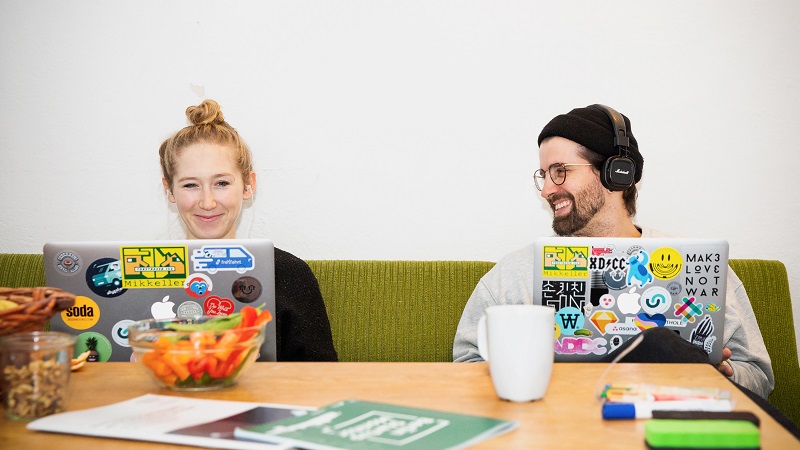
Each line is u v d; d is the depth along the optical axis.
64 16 2.08
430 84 2.08
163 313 1.15
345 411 0.85
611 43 2.06
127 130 2.10
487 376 1.05
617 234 1.79
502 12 2.07
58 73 2.09
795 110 2.05
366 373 1.07
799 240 2.07
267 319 1.04
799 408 1.82
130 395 0.96
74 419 0.83
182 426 0.80
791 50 2.04
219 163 1.80
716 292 1.19
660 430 0.74
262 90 2.09
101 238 2.12
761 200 2.07
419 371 1.08
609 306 1.19
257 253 1.16
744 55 2.04
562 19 2.06
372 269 1.93
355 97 2.09
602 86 2.07
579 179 1.74
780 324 1.86
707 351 1.21
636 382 1.00
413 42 2.07
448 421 0.81
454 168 2.09
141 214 2.12
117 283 1.14
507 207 2.09
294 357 1.67
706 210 2.07
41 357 0.86
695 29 2.05
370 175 2.10
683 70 2.05
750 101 2.05
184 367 0.95
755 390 1.54
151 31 2.08
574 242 1.19
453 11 2.07
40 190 2.11
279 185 2.11
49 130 2.10
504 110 2.08
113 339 1.15
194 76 2.09
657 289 1.19
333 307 1.91
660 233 1.81
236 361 0.98
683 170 2.07
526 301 1.70
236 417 0.83
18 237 2.12
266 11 2.08
